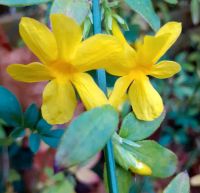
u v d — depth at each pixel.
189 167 0.35
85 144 0.11
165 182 0.33
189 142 0.38
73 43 0.12
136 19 0.32
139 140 0.14
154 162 0.14
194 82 0.39
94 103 0.13
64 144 0.11
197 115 0.38
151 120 0.14
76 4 0.13
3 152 0.30
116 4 0.14
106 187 0.14
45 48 0.12
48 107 0.13
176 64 0.14
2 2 0.13
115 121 0.11
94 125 0.11
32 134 0.18
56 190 0.19
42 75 0.13
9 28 0.38
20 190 0.31
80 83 0.13
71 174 0.28
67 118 0.13
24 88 0.25
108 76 0.15
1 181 0.30
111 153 0.13
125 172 0.14
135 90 0.14
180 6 0.43
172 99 0.38
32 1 0.13
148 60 0.13
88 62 0.12
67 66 0.13
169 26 0.13
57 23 0.12
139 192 0.29
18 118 0.17
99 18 0.13
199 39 0.42
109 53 0.12
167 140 0.36
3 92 0.17
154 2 0.36
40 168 0.30
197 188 0.35
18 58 0.26
